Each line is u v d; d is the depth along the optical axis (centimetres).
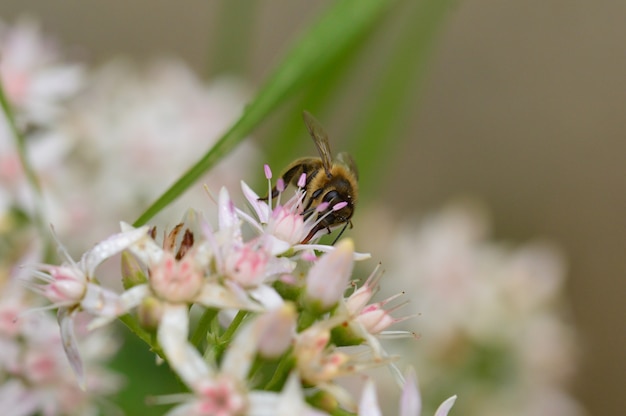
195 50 46
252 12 33
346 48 27
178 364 21
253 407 20
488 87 49
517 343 33
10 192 27
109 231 30
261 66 46
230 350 21
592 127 50
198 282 21
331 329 22
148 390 27
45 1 44
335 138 40
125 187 30
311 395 21
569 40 49
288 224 22
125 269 21
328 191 24
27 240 26
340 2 24
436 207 49
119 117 30
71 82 29
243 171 31
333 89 28
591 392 49
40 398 25
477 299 33
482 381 32
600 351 49
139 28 45
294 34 46
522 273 33
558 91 49
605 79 49
